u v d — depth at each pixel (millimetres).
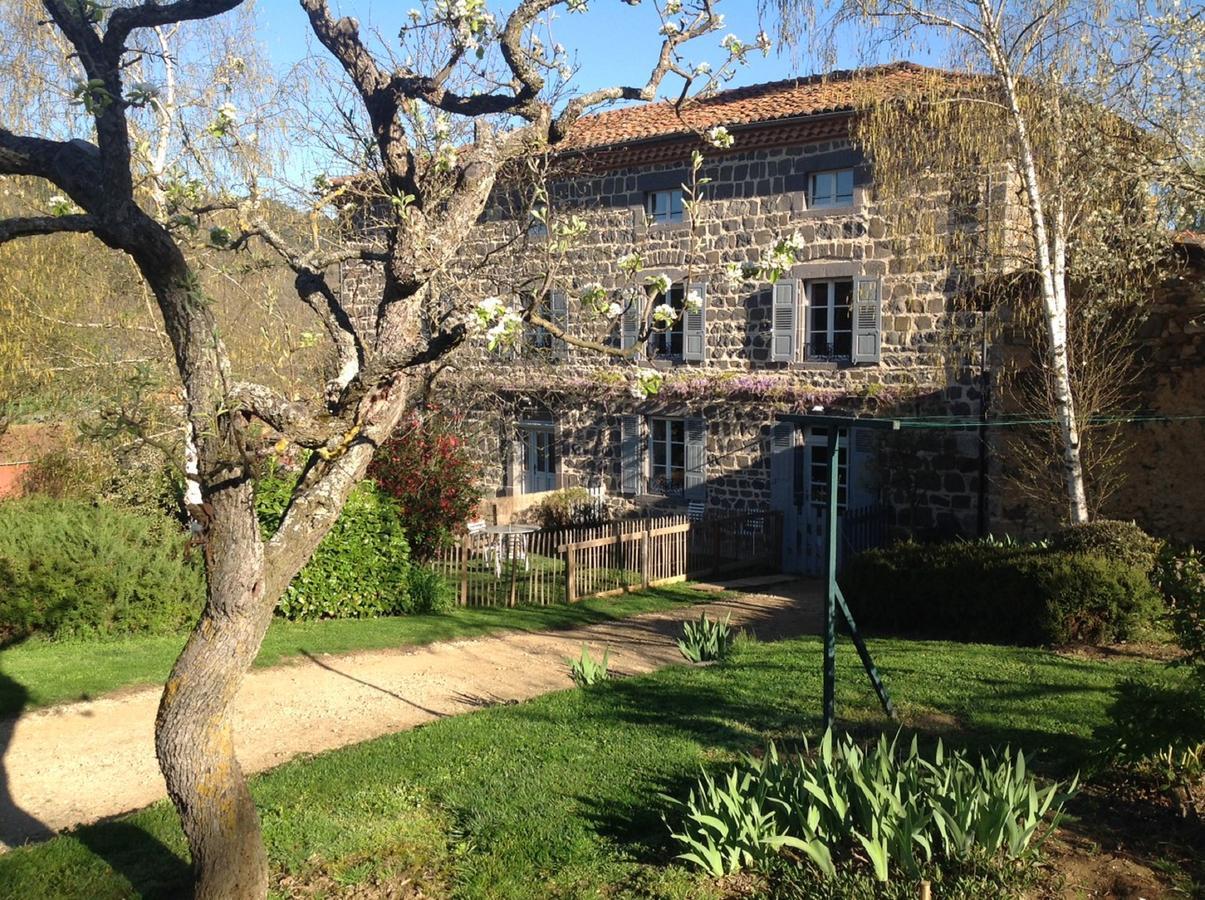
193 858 4277
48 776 6984
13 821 6230
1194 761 5273
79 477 14945
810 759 5895
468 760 6555
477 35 5703
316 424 4230
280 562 4277
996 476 14359
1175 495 12320
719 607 13961
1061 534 10711
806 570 16812
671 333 18922
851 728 6754
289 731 7938
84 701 8562
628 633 12023
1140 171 11258
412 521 14133
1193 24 10758
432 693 9086
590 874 4816
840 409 16344
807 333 17047
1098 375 11969
